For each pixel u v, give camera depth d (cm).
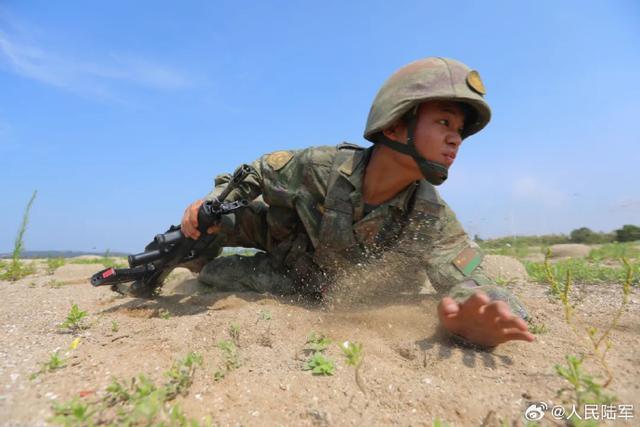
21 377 171
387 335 223
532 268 499
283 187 288
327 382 171
